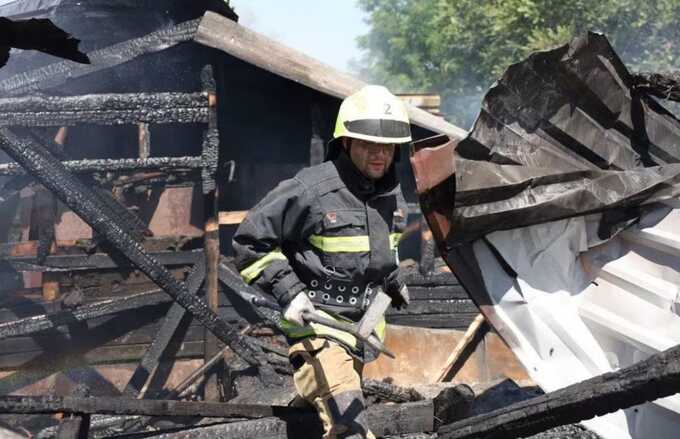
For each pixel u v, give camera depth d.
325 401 3.18
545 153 3.73
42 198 7.05
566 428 4.10
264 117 8.06
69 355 7.21
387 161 3.12
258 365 6.90
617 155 3.96
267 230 3.04
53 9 7.59
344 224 3.13
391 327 7.68
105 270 7.26
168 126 7.93
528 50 15.98
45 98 6.73
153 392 7.31
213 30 7.02
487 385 5.38
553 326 3.74
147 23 7.68
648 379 2.90
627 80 3.90
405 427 3.71
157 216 7.36
